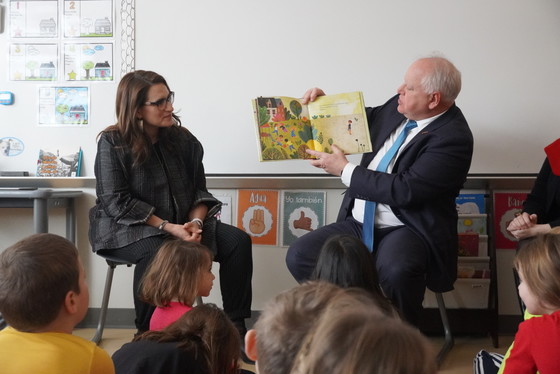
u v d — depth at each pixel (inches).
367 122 95.0
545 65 113.6
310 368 24.1
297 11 115.5
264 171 117.1
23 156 119.8
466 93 114.3
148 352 51.6
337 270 62.6
